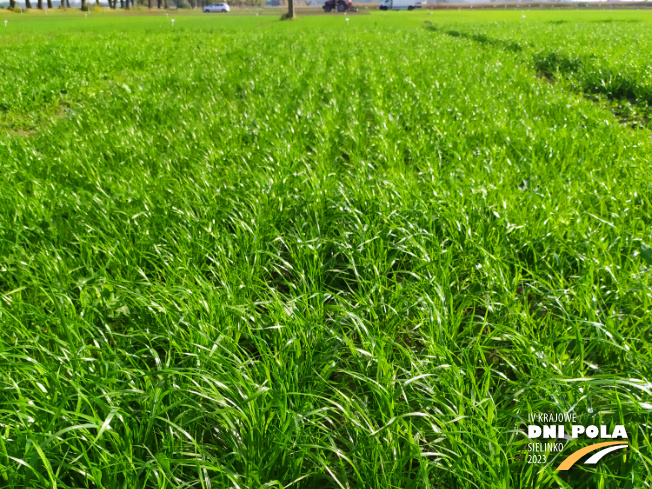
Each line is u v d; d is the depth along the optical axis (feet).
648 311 9.34
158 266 12.21
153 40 80.02
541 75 46.26
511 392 8.13
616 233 12.30
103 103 31.63
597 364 9.14
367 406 8.10
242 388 7.64
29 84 37.24
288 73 39.63
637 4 241.76
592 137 21.26
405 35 84.64
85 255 12.37
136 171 17.80
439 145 20.89
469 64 44.88
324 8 223.30
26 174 17.30
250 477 6.25
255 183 16.15
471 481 6.19
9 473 6.05
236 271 11.30
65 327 8.39
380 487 6.37
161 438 7.50
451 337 9.02
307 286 10.97
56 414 6.33
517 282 10.66
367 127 24.52
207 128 23.94
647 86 32.99
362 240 12.30
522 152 20.10
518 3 262.67
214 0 483.10
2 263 11.68
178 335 9.00
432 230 12.78
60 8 267.18
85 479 6.62
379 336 9.05
